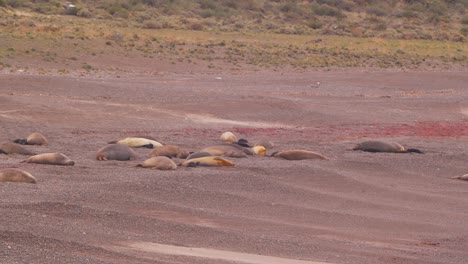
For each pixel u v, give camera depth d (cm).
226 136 8644
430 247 4688
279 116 11031
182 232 4497
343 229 5034
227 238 4431
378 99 13712
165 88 13362
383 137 9631
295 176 6600
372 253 4350
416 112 12131
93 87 12550
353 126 10556
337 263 4016
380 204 5916
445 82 17288
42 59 16800
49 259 3491
